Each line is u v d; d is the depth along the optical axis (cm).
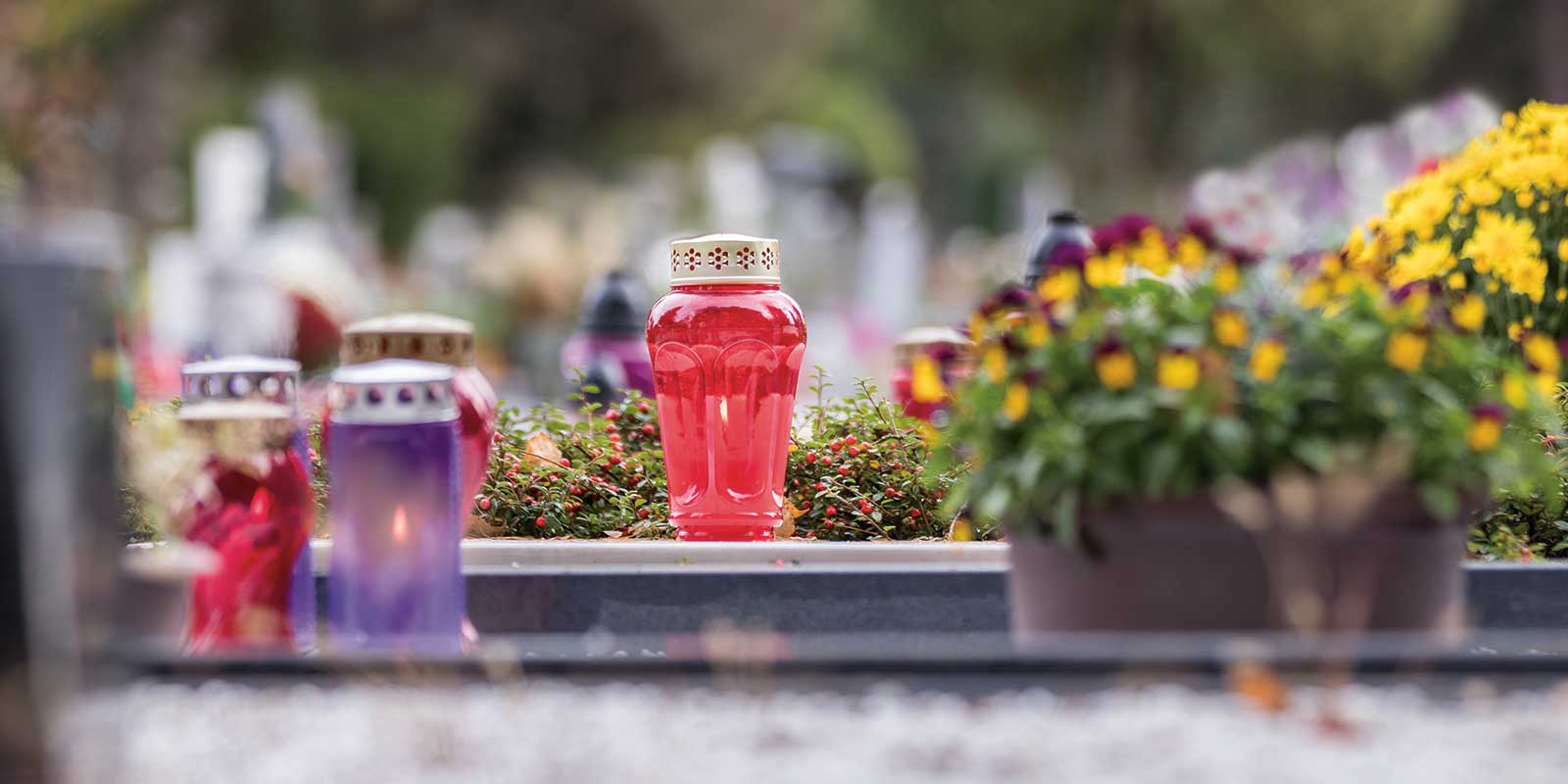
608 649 330
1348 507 262
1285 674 253
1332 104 2902
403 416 296
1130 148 2816
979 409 285
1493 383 302
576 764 217
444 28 3303
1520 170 481
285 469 320
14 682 209
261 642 315
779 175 4844
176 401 434
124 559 273
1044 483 270
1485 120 1255
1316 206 1634
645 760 219
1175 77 2788
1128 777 212
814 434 520
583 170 3934
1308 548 263
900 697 251
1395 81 2836
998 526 466
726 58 3741
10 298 211
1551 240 484
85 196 1155
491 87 3559
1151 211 2877
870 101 5428
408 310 2472
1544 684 255
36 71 1157
